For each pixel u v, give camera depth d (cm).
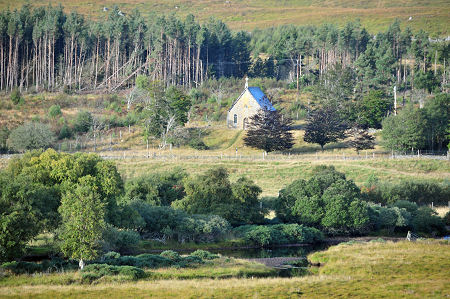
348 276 9038
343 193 14312
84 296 7750
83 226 9431
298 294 8000
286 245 13138
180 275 9288
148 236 12788
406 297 7788
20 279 8538
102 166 11869
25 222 9575
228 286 8350
